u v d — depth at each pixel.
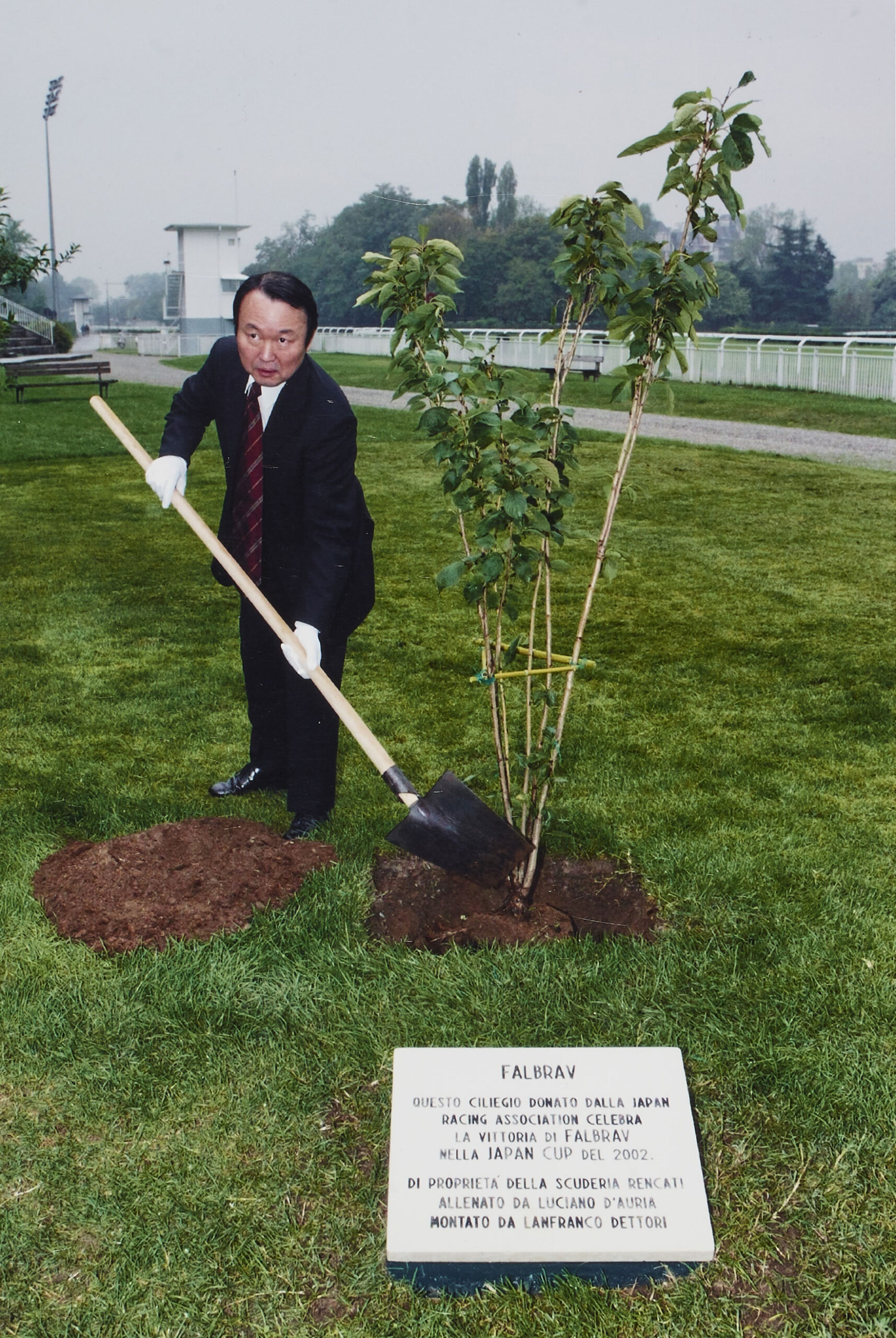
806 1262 2.18
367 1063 2.66
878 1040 2.73
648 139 2.67
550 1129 2.32
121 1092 2.59
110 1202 2.30
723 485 11.63
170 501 3.39
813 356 22.09
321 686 3.13
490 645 3.21
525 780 3.24
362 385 25.25
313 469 3.43
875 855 3.69
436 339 3.03
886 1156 2.40
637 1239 2.16
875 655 5.94
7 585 7.52
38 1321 2.07
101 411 3.54
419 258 3.04
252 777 4.19
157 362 41.59
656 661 5.85
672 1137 2.31
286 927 3.17
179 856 3.46
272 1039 2.75
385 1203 2.31
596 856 3.65
